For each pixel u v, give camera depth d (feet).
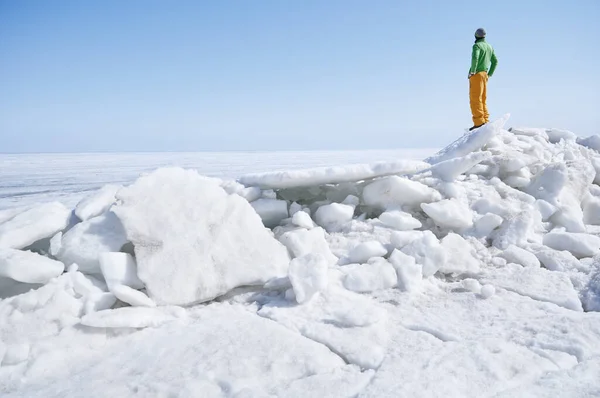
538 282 9.25
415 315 8.03
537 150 17.35
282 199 14.61
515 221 11.98
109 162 133.90
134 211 9.87
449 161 14.55
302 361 6.33
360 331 7.27
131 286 9.02
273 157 166.81
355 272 9.61
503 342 6.63
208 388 5.75
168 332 7.50
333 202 14.30
